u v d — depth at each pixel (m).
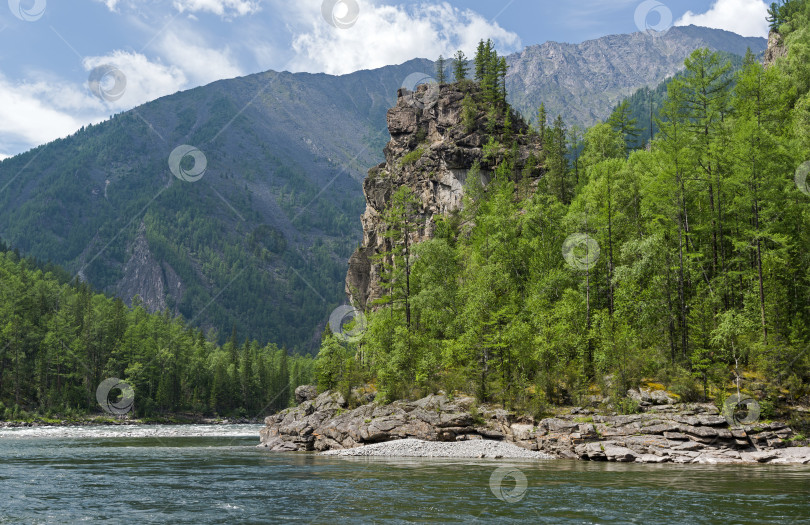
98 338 165.62
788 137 75.12
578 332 66.81
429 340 80.19
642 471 41.84
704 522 24.20
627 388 58.12
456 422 60.47
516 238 92.56
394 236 105.81
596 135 116.94
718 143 73.81
